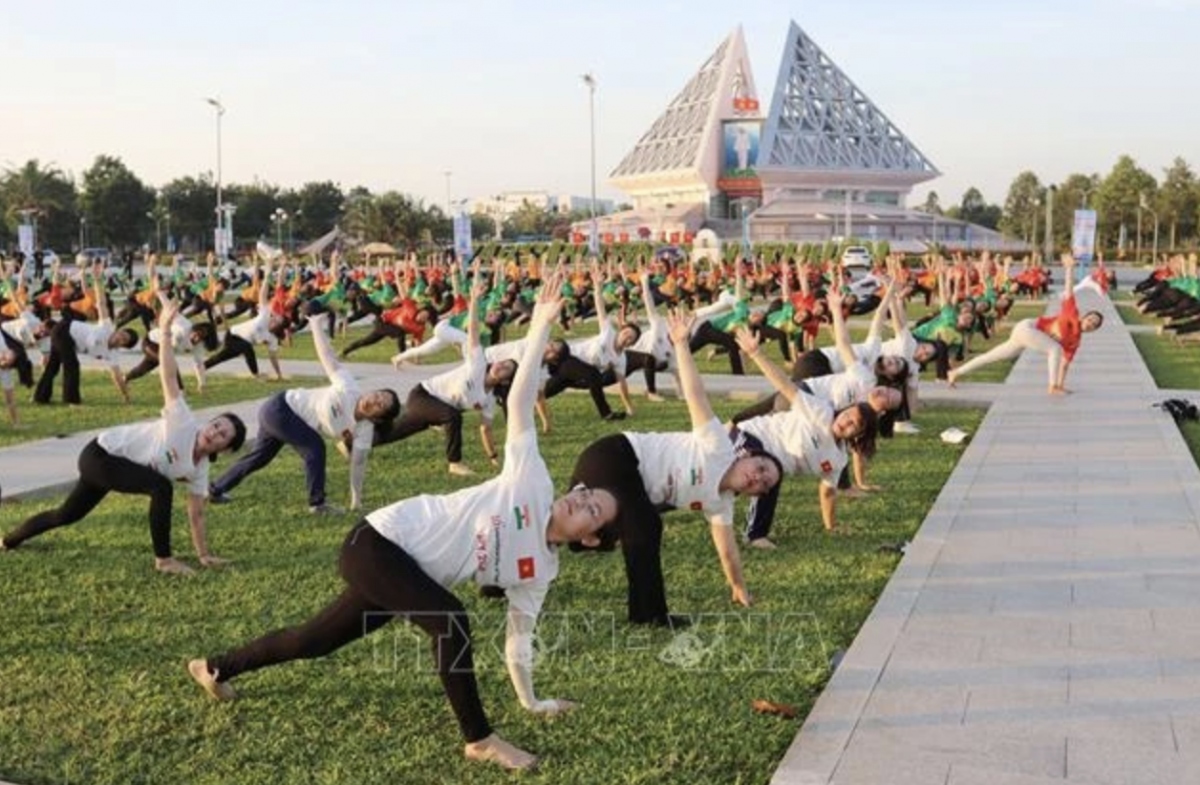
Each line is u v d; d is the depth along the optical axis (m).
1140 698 5.32
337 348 23.83
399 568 4.66
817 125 99.88
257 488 10.10
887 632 6.23
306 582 7.23
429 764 4.72
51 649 6.04
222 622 6.47
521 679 5.17
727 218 101.69
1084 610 6.61
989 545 8.07
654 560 6.40
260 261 36.09
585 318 28.72
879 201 102.12
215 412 14.55
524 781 4.56
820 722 5.06
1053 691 5.41
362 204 82.75
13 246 79.81
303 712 5.27
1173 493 9.73
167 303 7.26
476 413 14.48
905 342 13.11
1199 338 25.78
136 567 7.57
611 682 5.61
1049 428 13.23
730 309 19.58
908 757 4.70
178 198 86.94
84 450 7.46
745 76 103.19
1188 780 4.51
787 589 7.11
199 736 5.00
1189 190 88.75
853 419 7.92
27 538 7.87
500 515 4.78
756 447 7.98
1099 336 26.19
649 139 113.44
